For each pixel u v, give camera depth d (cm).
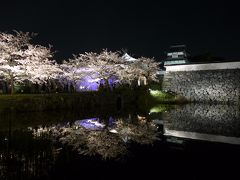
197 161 902
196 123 1798
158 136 1333
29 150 1027
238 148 1083
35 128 1532
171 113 2452
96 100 3081
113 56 3725
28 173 774
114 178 746
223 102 3872
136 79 4369
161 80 4812
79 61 3925
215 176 761
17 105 2261
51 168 821
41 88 3216
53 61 3047
